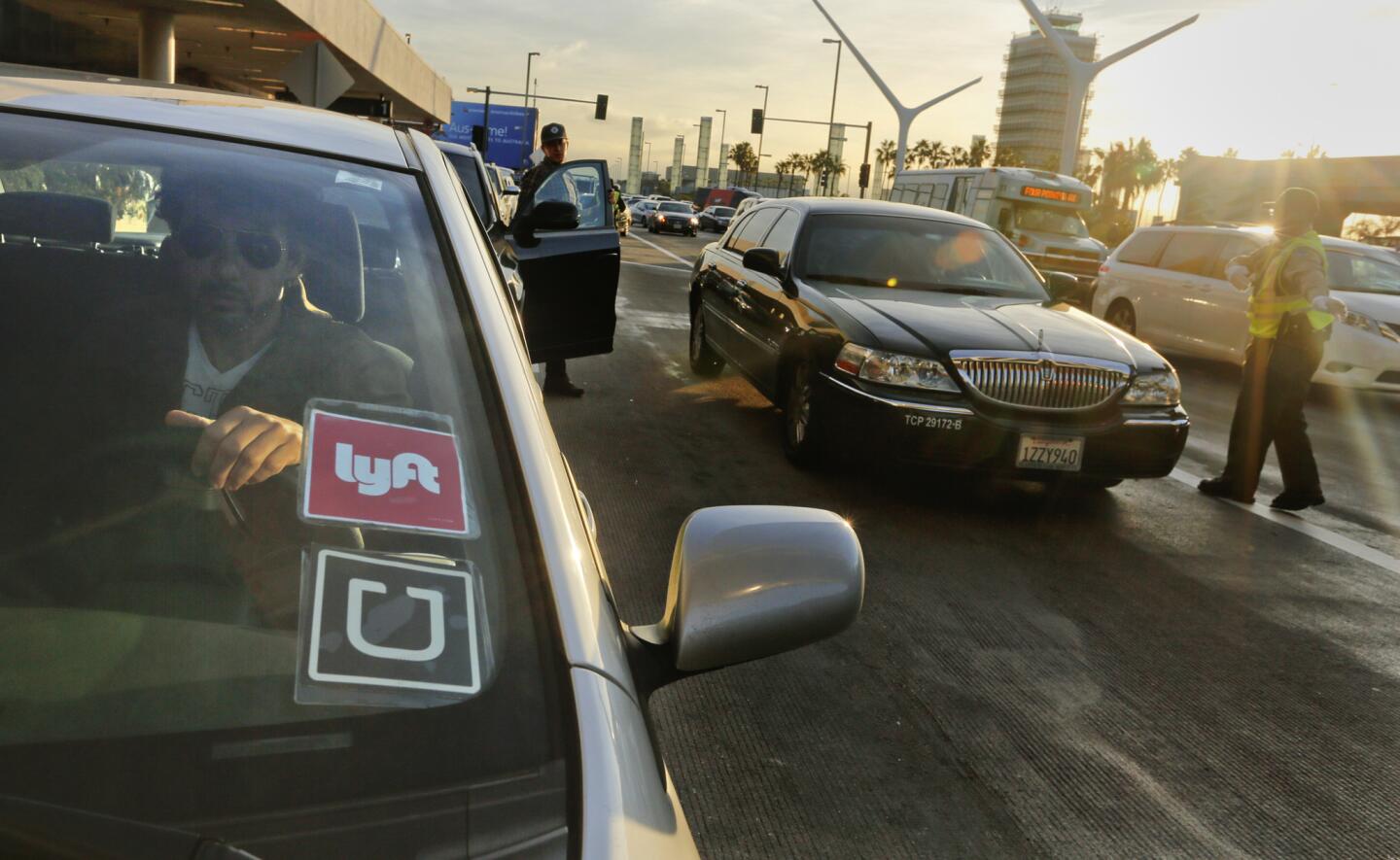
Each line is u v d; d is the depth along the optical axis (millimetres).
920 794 3020
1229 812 3059
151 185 1489
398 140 1909
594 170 7637
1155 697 3768
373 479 1245
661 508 5445
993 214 22406
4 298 1318
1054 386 5504
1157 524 5973
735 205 58188
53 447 1201
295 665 1051
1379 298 10930
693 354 9500
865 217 7195
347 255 1513
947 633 4184
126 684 1005
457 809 952
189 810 907
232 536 1155
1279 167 38094
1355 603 4926
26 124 1547
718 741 3225
